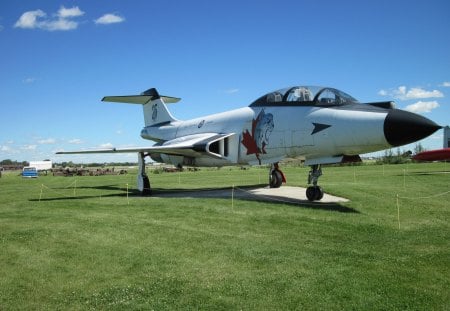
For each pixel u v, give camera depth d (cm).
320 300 467
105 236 771
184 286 514
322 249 678
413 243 720
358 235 784
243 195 1499
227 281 528
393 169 3634
